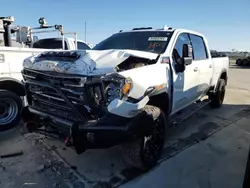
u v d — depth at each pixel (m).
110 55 2.79
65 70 2.63
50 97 2.92
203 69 4.78
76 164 3.31
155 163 3.26
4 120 4.46
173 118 4.47
